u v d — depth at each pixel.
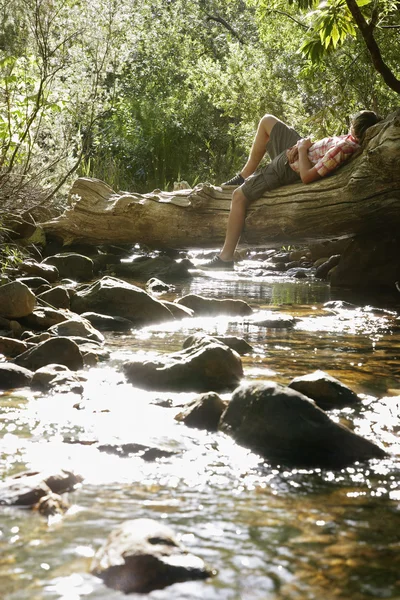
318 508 1.95
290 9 11.66
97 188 8.80
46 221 9.23
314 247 9.60
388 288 7.37
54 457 2.29
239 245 7.85
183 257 9.83
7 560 1.62
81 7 7.99
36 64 7.27
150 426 2.64
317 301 6.41
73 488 2.06
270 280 8.10
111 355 3.89
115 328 4.81
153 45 17.16
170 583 1.54
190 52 18.48
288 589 1.53
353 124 6.80
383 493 2.07
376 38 9.05
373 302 6.42
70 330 4.29
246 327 4.93
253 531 1.80
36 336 4.11
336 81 9.77
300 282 7.97
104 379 3.36
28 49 7.12
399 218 6.69
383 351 4.13
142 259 8.88
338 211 6.80
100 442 2.44
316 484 2.14
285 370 3.59
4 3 6.76
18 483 1.99
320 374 3.10
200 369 3.28
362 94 9.65
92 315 4.90
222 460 2.32
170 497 2.01
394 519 1.89
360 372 3.59
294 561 1.65
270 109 12.99
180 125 15.41
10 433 2.52
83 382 3.29
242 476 2.19
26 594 1.49
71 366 3.55
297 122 12.48
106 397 3.04
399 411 2.90
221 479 2.16
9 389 3.16
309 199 6.97
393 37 9.05
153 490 2.06
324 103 11.15
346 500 2.02
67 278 7.50
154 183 14.55
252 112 13.19
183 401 2.98
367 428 2.69
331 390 3.00
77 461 2.27
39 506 1.91
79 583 1.53
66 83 8.19
